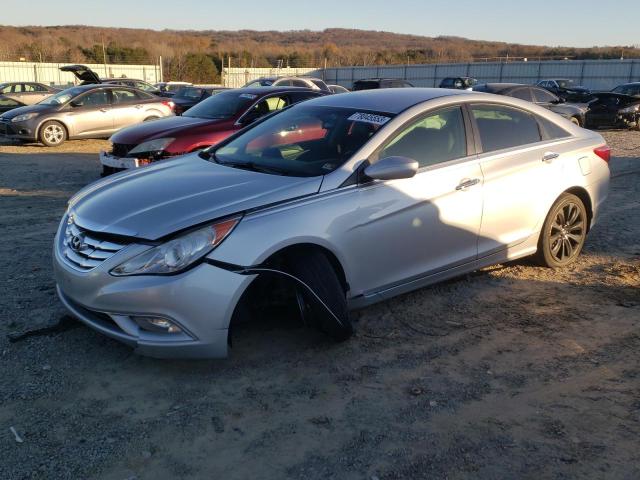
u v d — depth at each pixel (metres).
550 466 2.76
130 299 3.25
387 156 4.05
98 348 3.76
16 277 4.90
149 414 3.12
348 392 3.34
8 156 12.48
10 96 20.45
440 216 4.23
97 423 3.03
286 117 4.80
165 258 3.25
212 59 53.56
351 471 2.72
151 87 25.16
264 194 3.59
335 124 4.34
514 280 5.03
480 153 4.57
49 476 2.65
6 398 3.21
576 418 3.13
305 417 3.12
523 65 45.31
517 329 4.15
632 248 5.99
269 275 3.51
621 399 3.31
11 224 6.63
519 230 4.85
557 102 18.38
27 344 3.78
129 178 4.19
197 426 3.03
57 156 12.64
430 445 2.90
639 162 12.01
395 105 4.41
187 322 3.27
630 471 2.73
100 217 3.55
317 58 65.44
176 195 3.67
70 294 3.53
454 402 3.27
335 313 3.61
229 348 3.52
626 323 4.26
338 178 3.80
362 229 3.82
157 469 2.72
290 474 2.70
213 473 2.70
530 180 4.80
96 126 14.82
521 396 3.33
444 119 4.44
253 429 3.01
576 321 4.28
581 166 5.20
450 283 4.93
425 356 3.75
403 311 4.38
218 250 3.31
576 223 5.34
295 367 3.59
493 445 2.91
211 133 8.30
